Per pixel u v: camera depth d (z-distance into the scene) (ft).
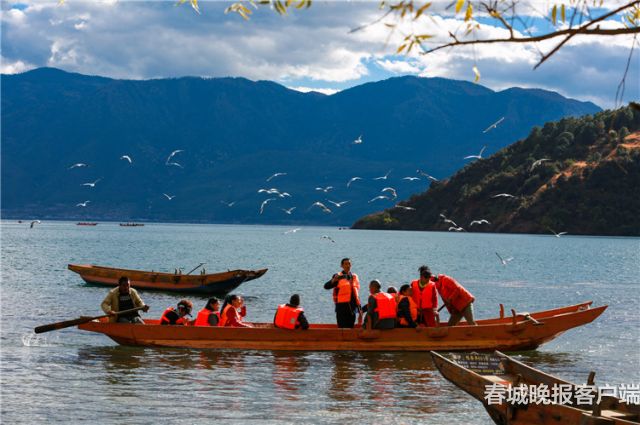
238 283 123.75
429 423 43.32
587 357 66.13
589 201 581.53
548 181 620.08
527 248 373.40
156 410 45.34
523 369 41.09
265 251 325.62
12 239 407.44
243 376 55.36
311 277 171.22
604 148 628.69
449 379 41.98
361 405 47.19
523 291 142.61
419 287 66.90
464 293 66.18
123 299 67.46
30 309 97.50
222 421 43.16
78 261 222.28
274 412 45.24
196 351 65.16
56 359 61.16
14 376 54.39
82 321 65.57
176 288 127.95
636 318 95.96
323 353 64.95
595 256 297.12
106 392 49.73
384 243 437.58
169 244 395.34
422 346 65.31
